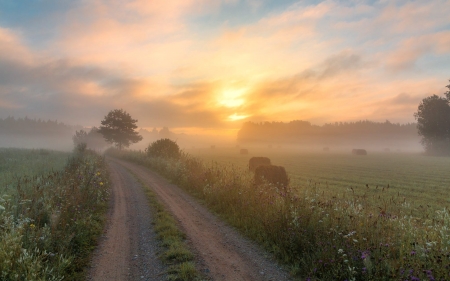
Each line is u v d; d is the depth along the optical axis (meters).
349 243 5.23
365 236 5.55
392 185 22.34
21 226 5.08
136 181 16.91
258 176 16.72
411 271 4.11
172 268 5.21
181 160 22.47
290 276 5.02
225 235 7.33
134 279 4.80
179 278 4.85
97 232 7.21
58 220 6.24
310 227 6.16
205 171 15.27
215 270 5.23
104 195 11.42
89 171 13.88
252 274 5.09
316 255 5.27
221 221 8.66
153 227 7.91
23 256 4.38
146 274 5.00
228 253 6.09
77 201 7.76
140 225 8.09
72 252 5.63
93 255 5.80
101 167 18.72
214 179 13.37
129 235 7.18
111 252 6.01
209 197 11.27
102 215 8.87
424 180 26.14
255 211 8.27
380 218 6.34
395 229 6.00
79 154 28.16
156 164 24.41
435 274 4.12
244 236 7.25
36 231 5.53
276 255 5.91
